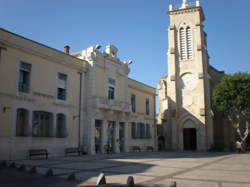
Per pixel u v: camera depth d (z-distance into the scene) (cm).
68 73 2405
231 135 3947
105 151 2652
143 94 3656
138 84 3519
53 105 2198
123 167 1440
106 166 1473
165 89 4588
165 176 1132
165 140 3906
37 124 2047
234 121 3722
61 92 2333
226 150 3675
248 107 3281
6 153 1759
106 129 2708
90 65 2616
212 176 1143
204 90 3700
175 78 3841
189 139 3822
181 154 2731
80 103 2511
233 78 3319
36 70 2070
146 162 1744
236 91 3250
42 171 1237
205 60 3822
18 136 1859
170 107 3803
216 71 4291
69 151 2266
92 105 2528
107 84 2816
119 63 3066
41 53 2112
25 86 1986
